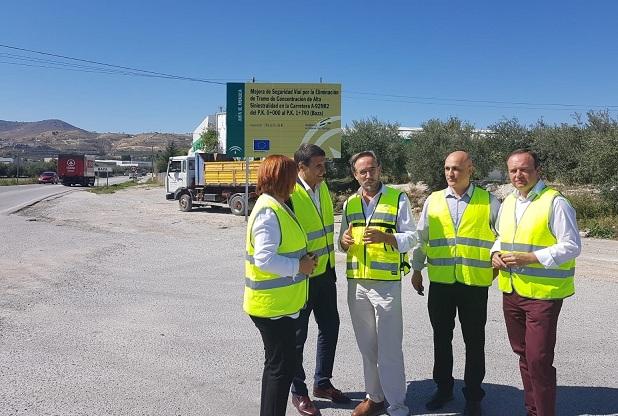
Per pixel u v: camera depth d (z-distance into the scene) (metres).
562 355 5.03
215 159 23.52
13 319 6.03
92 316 6.23
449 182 3.82
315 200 4.00
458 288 3.80
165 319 6.16
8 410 3.73
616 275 8.98
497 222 3.74
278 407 3.20
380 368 3.72
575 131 22.56
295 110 17.55
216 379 4.39
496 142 26.11
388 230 3.71
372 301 3.73
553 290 3.34
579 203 16.86
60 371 4.50
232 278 8.63
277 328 3.16
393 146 30.77
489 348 5.25
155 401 3.95
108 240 12.84
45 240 12.55
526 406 3.65
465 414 3.80
